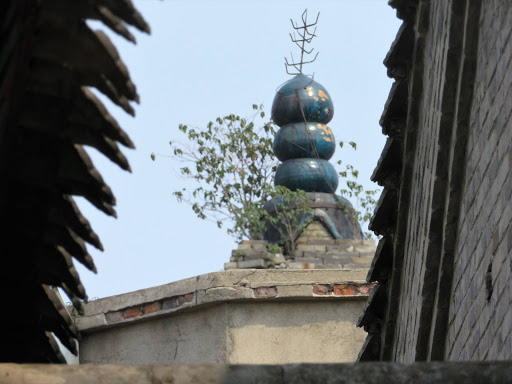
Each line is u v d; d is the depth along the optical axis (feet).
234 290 78.59
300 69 121.70
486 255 39.32
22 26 26.91
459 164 43.55
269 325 78.84
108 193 31.96
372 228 53.36
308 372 29.22
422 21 48.42
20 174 31.27
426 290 45.42
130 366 29.25
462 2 42.91
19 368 28.78
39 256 34.78
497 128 38.63
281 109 120.06
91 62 28.12
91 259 34.83
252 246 97.09
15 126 29.22
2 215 32.55
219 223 120.57
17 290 36.09
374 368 29.22
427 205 46.06
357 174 118.32
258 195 122.52
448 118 43.57
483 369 28.99
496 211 38.22
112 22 27.43
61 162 31.30
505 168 37.29
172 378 29.07
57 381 28.71
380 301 54.60
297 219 111.75
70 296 36.68
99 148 30.83
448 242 44.37
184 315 81.25
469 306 41.52
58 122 29.94
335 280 79.15
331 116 120.98
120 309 83.35
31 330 38.19
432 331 45.50
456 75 43.19
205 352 79.15
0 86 28.22
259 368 29.35
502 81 38.29
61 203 32.65
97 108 29.40
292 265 96.07
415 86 49.52
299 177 115.75
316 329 78.84
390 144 51.37
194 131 123.13
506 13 38.29
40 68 28.50
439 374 28.99
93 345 84.69
